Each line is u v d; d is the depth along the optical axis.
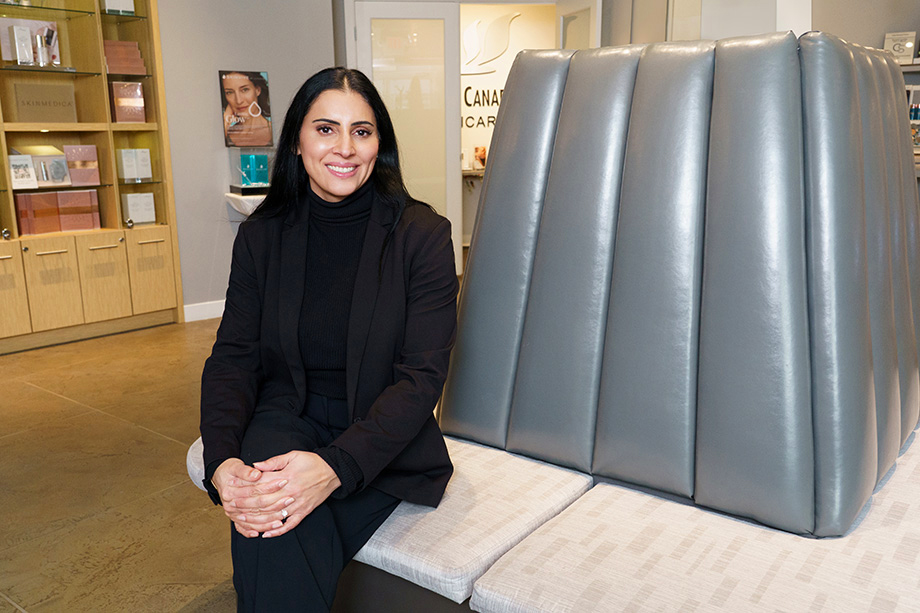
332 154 1.49
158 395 3.73
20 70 4.41
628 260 1.59
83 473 2.85
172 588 2.08
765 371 1.42
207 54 5.07
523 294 1.78
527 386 1.75
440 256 1.55
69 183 4.62
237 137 5.26
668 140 1.54
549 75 1.75
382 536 1.44
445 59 6.39
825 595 1.19
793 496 1.40
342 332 1.55
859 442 1.40
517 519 1.48
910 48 5.65
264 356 1.64
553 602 1.20
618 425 1.61
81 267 4.63
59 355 4.43
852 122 1.41
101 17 4.67
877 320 1.54
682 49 1.56
